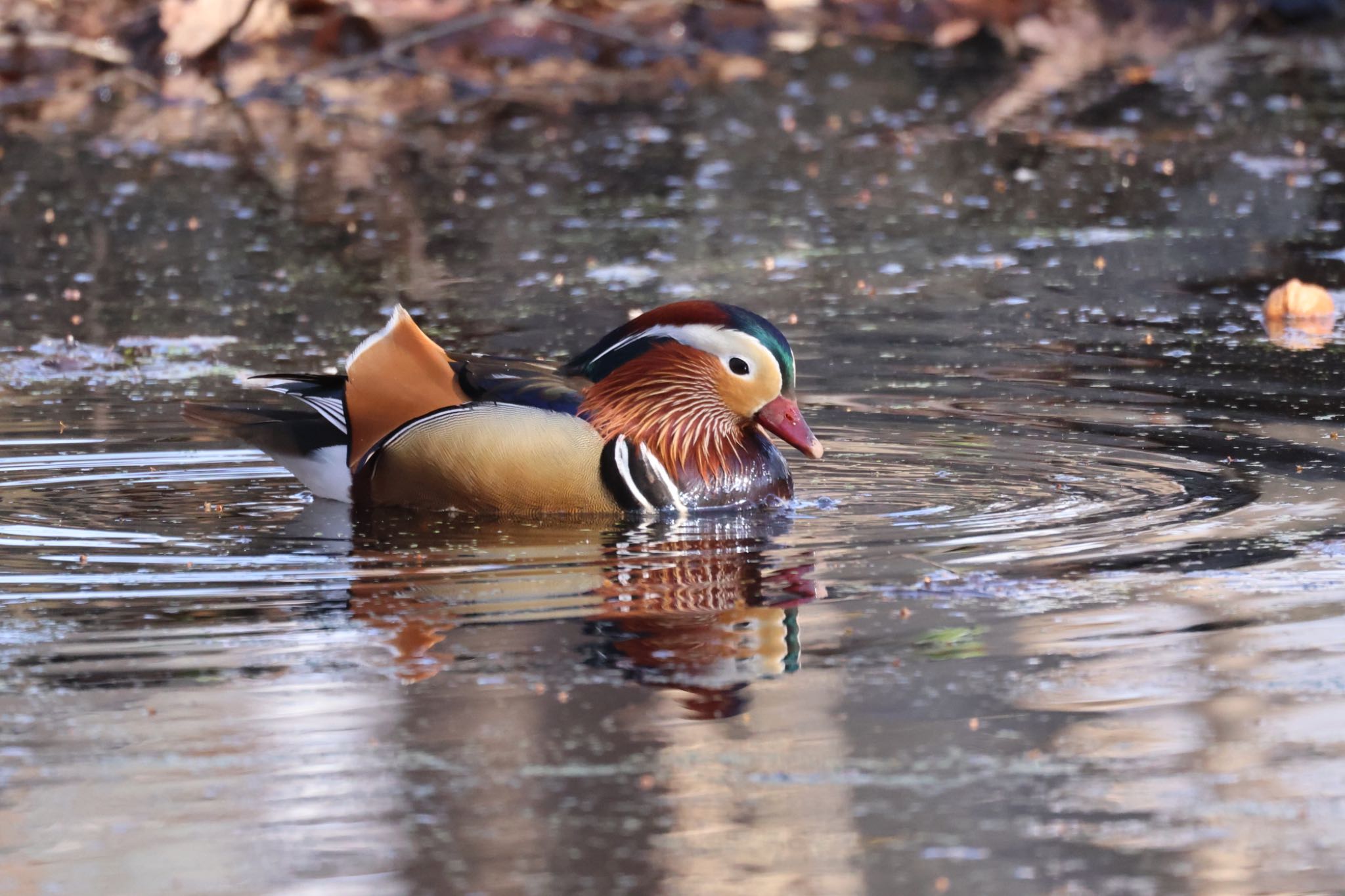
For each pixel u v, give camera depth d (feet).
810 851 19.99
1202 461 36.70
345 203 68.33
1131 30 107.96
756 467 35.12
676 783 21.63
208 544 31.94
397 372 35.09
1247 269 57.72
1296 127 80.74
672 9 100.37
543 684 24.70
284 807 21.13
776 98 88.79
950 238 63.05
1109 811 20.83
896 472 36.70
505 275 58.03
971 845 20.11
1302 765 21.83
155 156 76.13
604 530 33.09
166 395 44.14
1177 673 24.70
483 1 96.84
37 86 88.38
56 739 23.00
